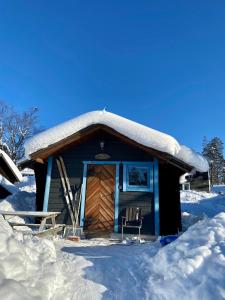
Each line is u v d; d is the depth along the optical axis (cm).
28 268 357
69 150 1058
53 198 1004
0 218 444
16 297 271
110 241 827
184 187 3331
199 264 371
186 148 955
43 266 385
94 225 963
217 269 345
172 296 345
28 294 293
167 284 367
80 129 999
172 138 954
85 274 442
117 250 625
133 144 979
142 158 1025
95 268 473
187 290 339
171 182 1041
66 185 1016
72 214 974
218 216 495
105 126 1001
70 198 996
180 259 402
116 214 964
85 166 1034
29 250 405
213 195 3000
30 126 4091
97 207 984
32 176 3303
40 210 1071
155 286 378
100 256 555
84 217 973
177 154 945
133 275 442
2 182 1589
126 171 1015
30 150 992
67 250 611
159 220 943
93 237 940
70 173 1030
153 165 1009
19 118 4056
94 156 1044
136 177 1011
